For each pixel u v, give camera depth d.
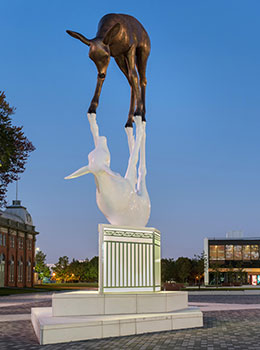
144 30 15.55
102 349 9.13
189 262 77.56
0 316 17.78
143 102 15.84
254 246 81.62
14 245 77.38
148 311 12.43
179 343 9.74
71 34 13.82
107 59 13.98
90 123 13.80
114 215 13.54
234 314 17.27
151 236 13.72
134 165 14.27
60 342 10.20
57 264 158.00
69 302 11.86
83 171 13.23
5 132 32.84
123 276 12.88
